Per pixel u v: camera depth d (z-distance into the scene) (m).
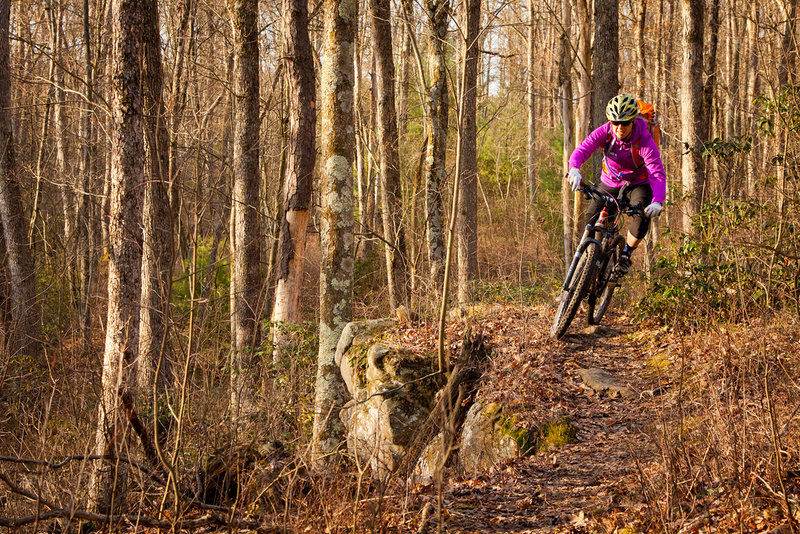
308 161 12.84
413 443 5.88
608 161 6.27
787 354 5.02
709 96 14.77
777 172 6.71
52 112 22.98
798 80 6.53
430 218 11.98
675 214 12.02
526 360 6.73
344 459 6.69
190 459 6.58
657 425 4.82
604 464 5.12
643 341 7.36
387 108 14.06
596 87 11.48
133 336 8.28
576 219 17.09
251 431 6.10
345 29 7.07
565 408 6.11
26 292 13.87
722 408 4.35
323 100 7.17
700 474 4.13
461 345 7.17
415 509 4.79
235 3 13.79
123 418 5.56
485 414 6.16
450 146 22.25
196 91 19.17
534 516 4.50
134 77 8.55
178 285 14.05
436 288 9.66
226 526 4.72
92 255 17.11
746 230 6.77
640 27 19.94
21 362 10.09
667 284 7.62
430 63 12.13
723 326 6.18
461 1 9.83
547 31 31.41
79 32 24.11
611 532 3.95
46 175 20.20
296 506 4.75
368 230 13.57
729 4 17.28
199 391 6.06
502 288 10.53
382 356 7.02
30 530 5.48
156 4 8.87
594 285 6.63
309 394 9.10
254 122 13.97
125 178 8.55
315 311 15.36
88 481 5.86
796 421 4.39
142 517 4.60
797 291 5.98
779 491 3.75
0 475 4.66
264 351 10.47
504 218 27.80
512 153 32.16
